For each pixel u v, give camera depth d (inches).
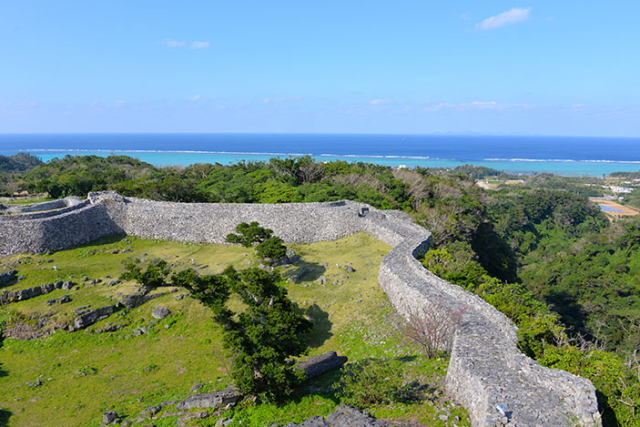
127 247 1739.7
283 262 1507.1
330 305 1197.7
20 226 1573.6
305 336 1047.6
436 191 2736.2
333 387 690.2
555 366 677.9
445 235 1824.6
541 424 500.7
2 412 785.6
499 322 807.7
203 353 1023.0
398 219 1791.3
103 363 998.4
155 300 1263.5
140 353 1038.4
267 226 1788.9
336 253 1614.2
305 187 2363.4
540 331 791.7
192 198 2265.0
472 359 659.4
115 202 1888.5
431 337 814.5
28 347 1074.7
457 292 968.3
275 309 802.8
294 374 707.4
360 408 645.3
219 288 847.1
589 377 649.6
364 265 1459.2
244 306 1218.0
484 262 2379.4
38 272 1384.1
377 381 665.0
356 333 1035.9
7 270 1419.8
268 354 705.6
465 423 577.9
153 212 1863.9
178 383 888.3
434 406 624.7
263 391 715.4
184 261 1573.6
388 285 1200.2
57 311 1170.6
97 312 1174.3
